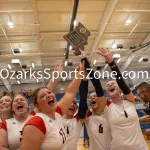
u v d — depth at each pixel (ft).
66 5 27.04
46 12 28.09
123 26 33.71
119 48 39.75
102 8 28.40
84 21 31.07
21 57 41.65
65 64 43.42
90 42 37.96
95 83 7.65
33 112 7.24
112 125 7.57
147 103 8.68
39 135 4.26
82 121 8.11
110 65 7.75
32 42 36.37
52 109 5.03
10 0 25.23
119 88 8.25
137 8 29.27
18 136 5.82
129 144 7.16
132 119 7.49
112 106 7.89
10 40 34.94
